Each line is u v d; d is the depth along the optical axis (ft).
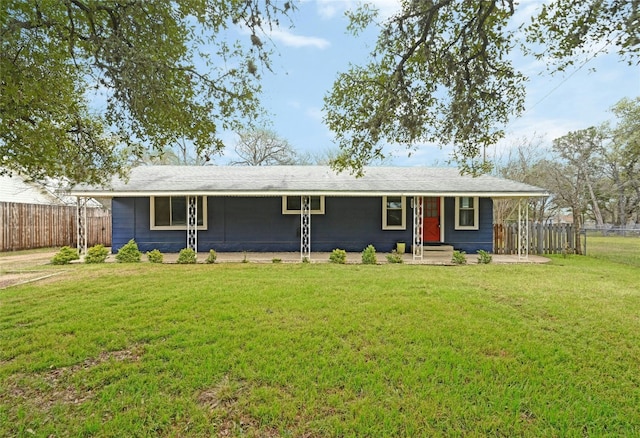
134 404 8.66
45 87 11.89
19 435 7.54
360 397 9.02
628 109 69.72
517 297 18.02
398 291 19.19
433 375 10.05
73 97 14.56
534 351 11.54
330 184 35.42
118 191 32.86
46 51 11.52
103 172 18.37
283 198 39.68
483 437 7.61
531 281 22.56
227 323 13.98
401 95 15.26
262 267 28.68
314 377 9.91
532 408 8.59
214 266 29.14
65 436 7.56
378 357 11.10
